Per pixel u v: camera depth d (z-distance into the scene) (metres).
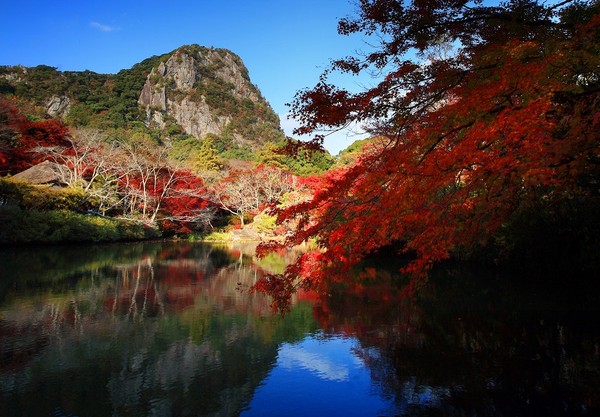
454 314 7.93
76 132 33.50
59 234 21.14
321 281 4.77
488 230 5.55
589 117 3.65
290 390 4.98
